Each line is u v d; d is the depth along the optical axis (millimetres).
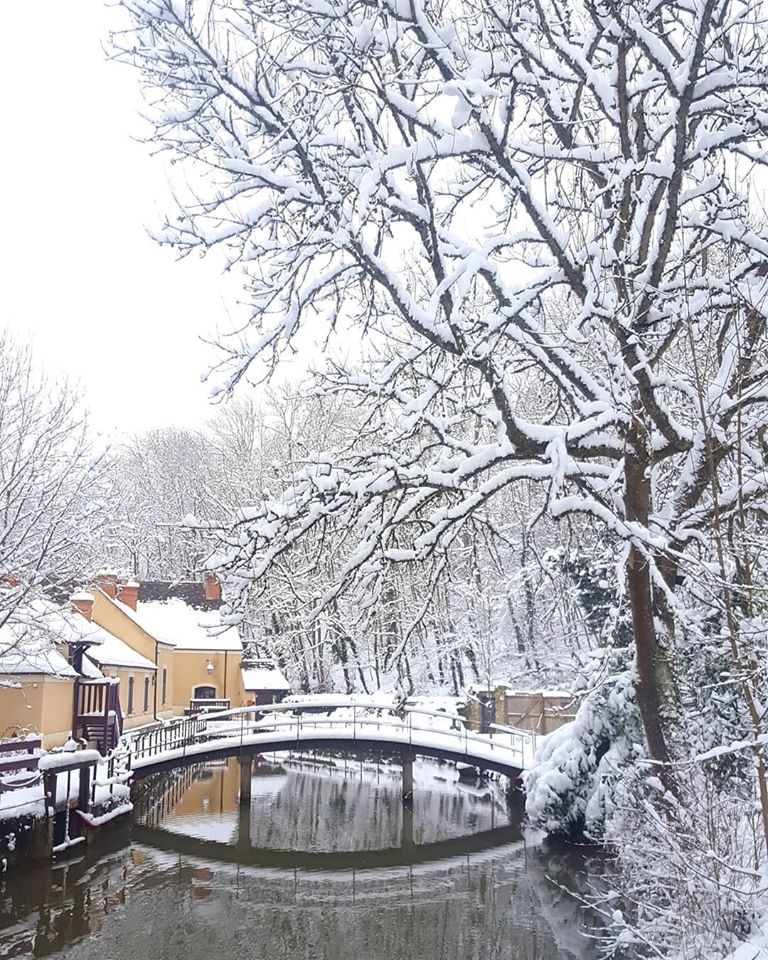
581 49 10406
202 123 10359
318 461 10867
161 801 30375
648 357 11008
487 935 15617
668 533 10430
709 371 9906
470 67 9617
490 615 35469
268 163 10758
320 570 12594
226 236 10383
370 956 14828
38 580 20469
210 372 10875
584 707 19297
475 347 9875
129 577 45969
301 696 43156
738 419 7461
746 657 8086
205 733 29109
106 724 25984
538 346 10289
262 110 10164
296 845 23703
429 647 41312
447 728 32219
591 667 19297
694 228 11023
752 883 8766
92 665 28750
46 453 22016
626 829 11781
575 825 19703
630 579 10977
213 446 63312
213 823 26406
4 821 17750
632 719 17859
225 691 48312
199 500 56500
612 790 15195
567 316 13641
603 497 11977
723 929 8695
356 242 10023
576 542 14484
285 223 10422
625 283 10352
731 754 11164
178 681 47469
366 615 11586
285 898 18703
